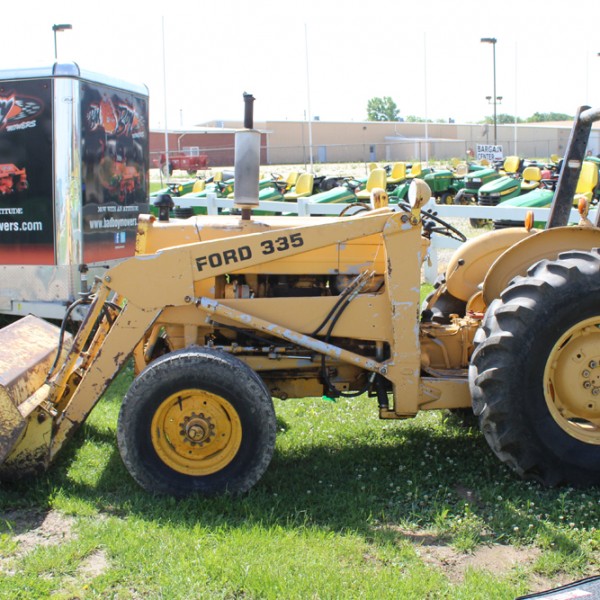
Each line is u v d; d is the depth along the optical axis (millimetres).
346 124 56750
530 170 17484
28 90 7324
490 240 5145
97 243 7824
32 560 3326
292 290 4555
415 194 3990
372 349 4395
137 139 8570
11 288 7723
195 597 3020
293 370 4535
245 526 3611
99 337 4492
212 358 3879
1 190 7535
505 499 3900
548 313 3818
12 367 4207
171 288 4121
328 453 4629
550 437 3898
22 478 4148
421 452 4613
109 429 5082
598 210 4777
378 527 3650
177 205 14086
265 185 16891
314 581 3088
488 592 3016
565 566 3260
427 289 8977
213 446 3963
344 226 4094
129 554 3334
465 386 4238
